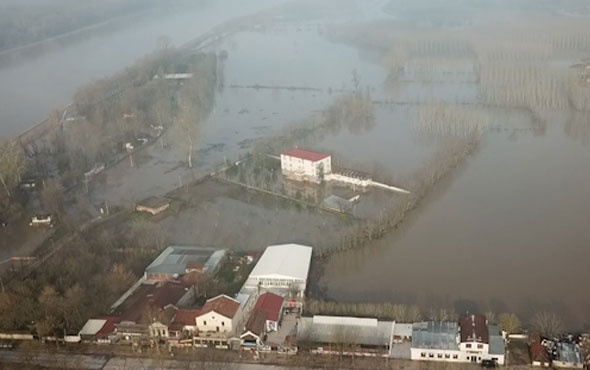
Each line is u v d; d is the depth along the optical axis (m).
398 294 174.62
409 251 199.00
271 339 154.12
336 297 174.62
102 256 198.62
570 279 176.00
